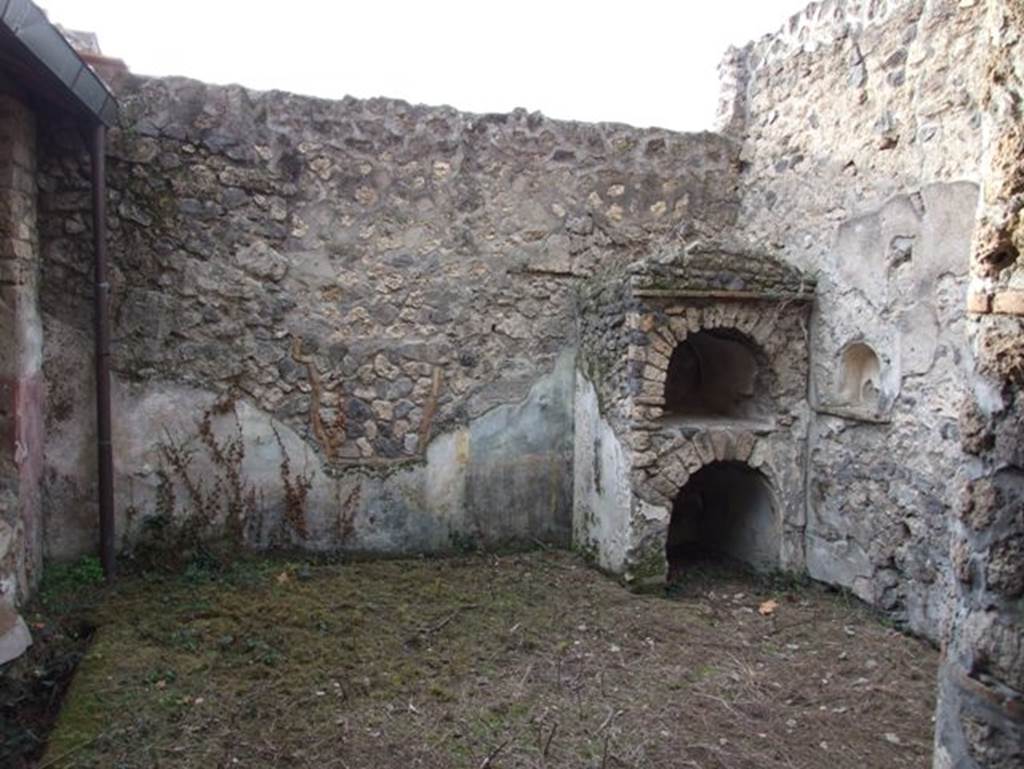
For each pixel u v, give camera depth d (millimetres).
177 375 5324
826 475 5387
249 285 5438
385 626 4441
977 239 1757
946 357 4434
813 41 5492
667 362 5223
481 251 5926
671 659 4191
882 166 4871
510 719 3490
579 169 6121
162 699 3498
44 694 3689
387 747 3221
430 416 5863
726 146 6395
